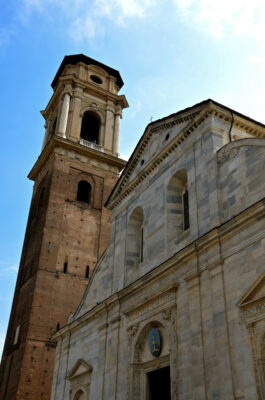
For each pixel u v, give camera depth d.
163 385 22.36
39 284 43.44
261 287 17.34
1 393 41.84
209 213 21.95
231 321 18.20
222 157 22.69
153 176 28.92
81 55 63.22
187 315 20.94
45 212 48.47
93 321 30.03
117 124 60.34
